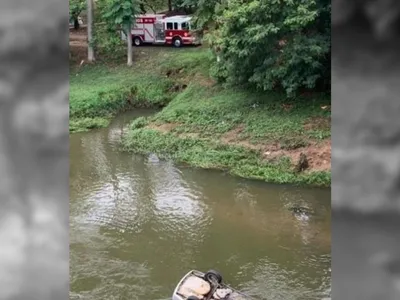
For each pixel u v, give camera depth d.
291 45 17.94
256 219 14.12
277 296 10.59
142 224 13.95
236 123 19.38
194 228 13.72
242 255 12.28
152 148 19.45
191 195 15.74
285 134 17.86
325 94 19.66
